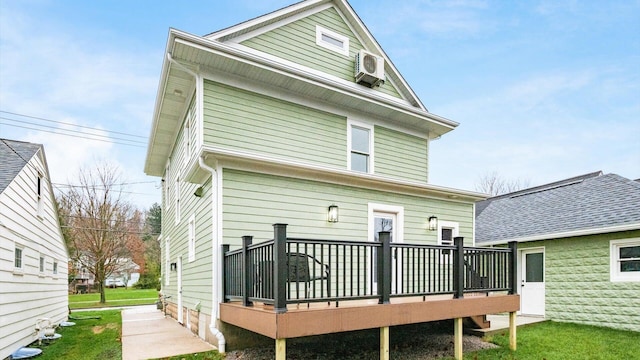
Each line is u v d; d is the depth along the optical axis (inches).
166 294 498.9
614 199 377.1
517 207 498.6
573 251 363.9
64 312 445.7
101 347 263.3
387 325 199.0
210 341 251.0
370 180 308.0
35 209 321.7
